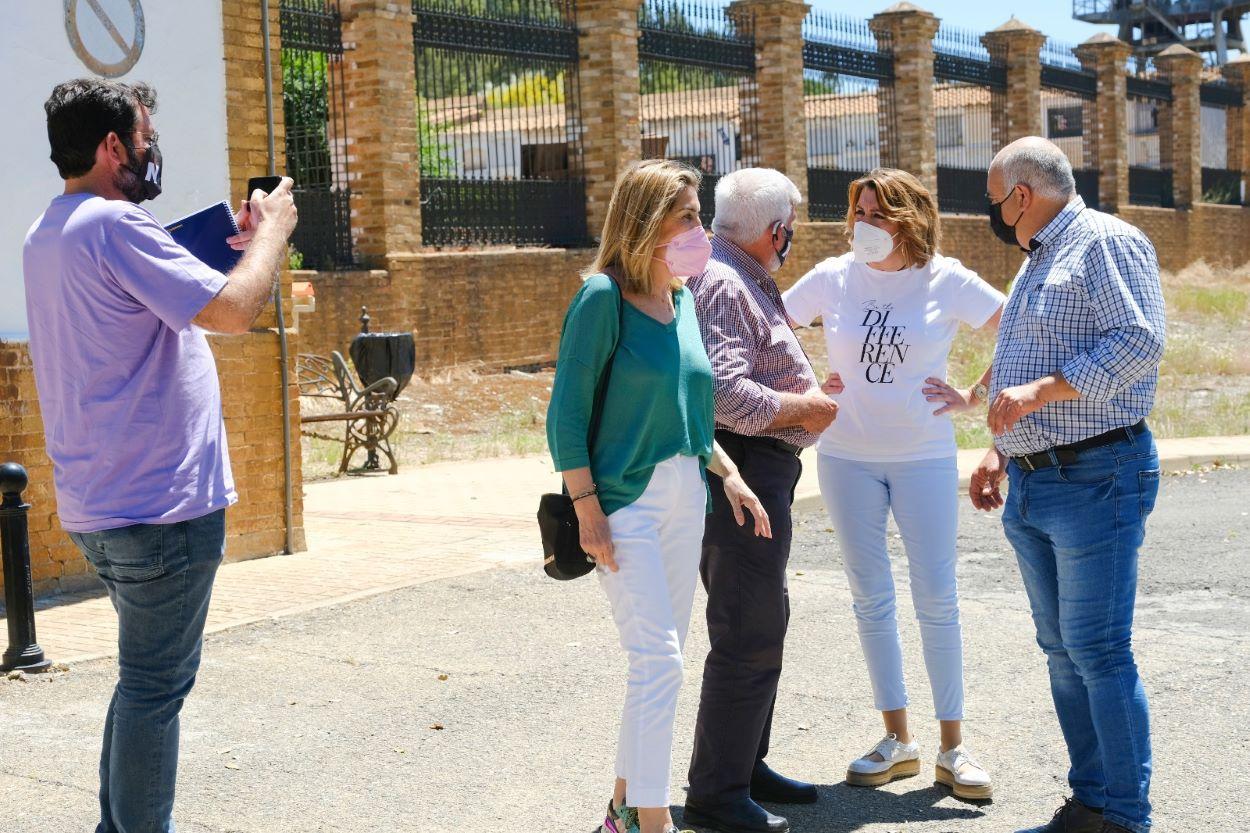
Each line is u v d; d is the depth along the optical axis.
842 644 6.68
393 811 4.55
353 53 19.53
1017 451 4.18
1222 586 7.85
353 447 13.59
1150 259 4.05
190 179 8.23
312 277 18.17
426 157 24.69
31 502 7.66
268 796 4.70
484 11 21.62
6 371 7.48
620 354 3.86
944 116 41.22
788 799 4.59
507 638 6.82
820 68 28.34
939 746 5.20
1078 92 37.03
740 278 4.32
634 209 3.84
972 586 8.03
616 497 3.88
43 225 3.61
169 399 3.60
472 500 11.45
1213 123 46.12
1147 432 4.12
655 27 24.62
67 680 6.12
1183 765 4.86
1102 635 4.05
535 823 4.44
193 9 8.24
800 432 4.36
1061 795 4.66
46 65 7.57
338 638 6.84
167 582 3.62
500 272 21.14
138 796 3.70
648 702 3.85
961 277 4.80
